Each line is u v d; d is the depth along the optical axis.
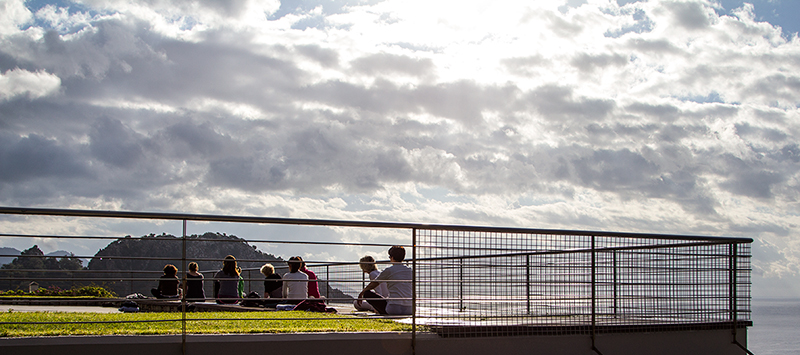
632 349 5.39
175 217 4.04
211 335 4.25
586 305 5.38
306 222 4.34
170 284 8.55
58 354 3.73
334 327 4.94
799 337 148.75
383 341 4.52
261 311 6.76
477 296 5.21
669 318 5.63
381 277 5.91
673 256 5.77
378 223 4.55
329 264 7.43
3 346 3.62
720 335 5.82
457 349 4.73
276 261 5.39
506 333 4.92
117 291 8.10
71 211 3.76
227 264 8.67
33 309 8.57
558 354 5.11
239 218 4.15
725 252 5.97
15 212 3.64
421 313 5.82
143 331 4.37
